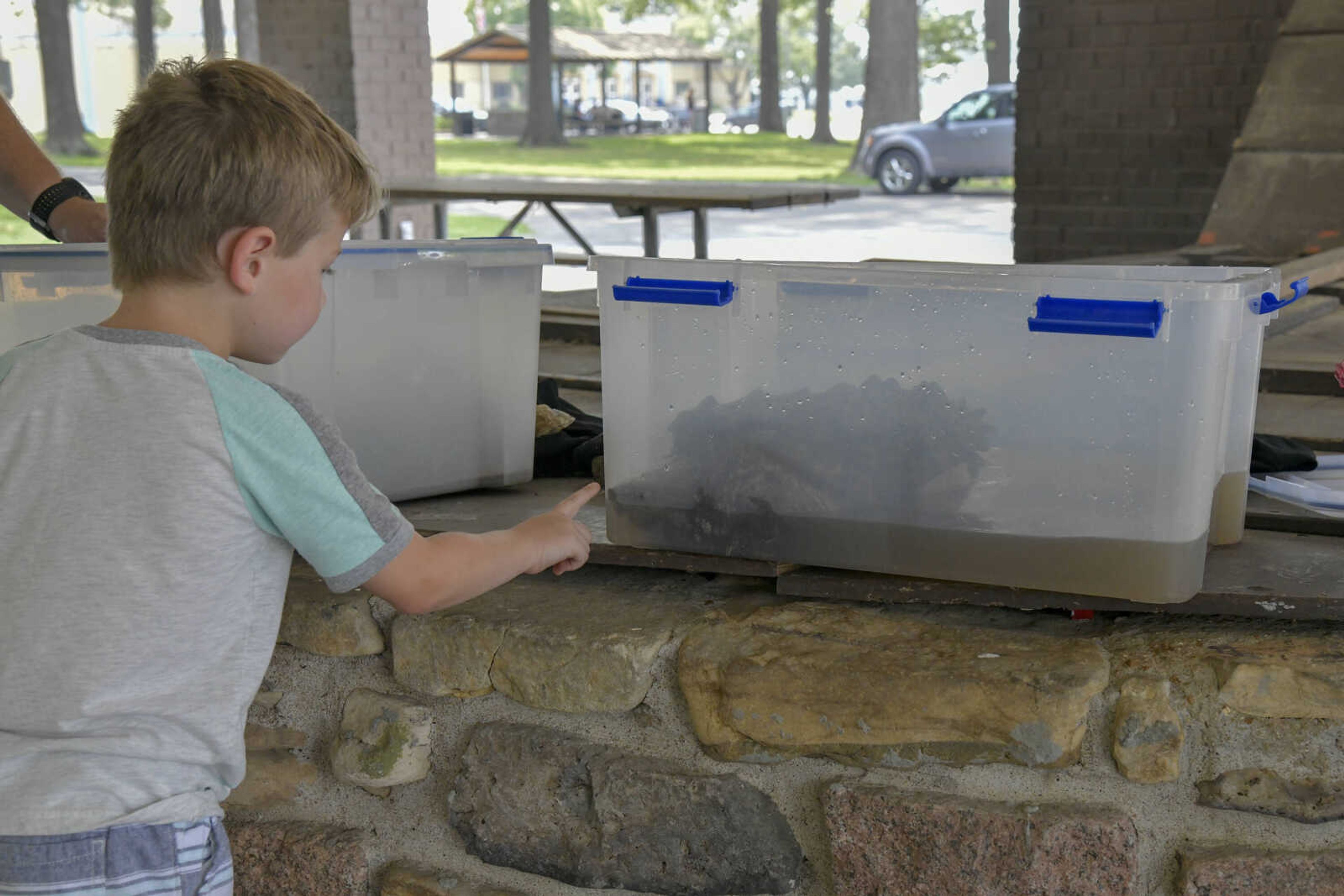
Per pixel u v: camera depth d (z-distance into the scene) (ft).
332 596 5.57
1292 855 4.53
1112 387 4.36
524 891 5.46
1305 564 4.95
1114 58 20.56
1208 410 4.28
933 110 125.80
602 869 5.24
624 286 5.03
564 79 179.01
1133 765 4.56
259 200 3.81
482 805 5.40
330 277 5.56
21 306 5.71
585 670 5.08
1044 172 21.48
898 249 38.96
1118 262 16.19
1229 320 4.22
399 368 5.90
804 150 91.09
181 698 3.88
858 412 4.79
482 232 43.70
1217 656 4.56
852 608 5.25
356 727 5.55
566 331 10.60
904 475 4.76
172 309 3.97
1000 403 4.55
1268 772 4.52
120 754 3.84
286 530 3.94
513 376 6.31
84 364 3.92
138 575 3.80
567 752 5.23
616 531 5.32
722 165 75.66
